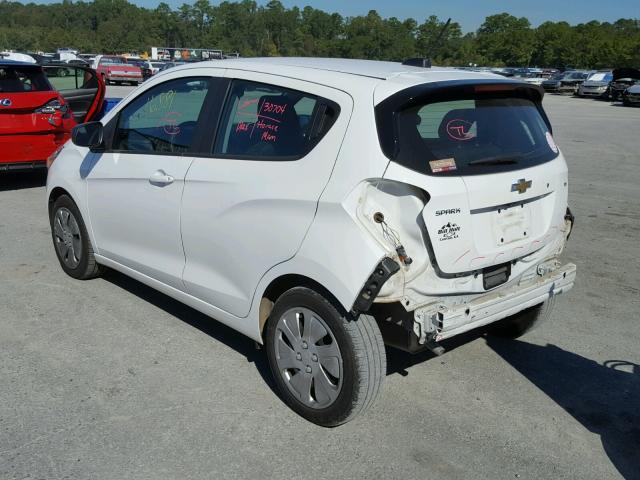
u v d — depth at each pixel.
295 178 3.24
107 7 177.75
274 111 3.50
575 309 5.20
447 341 4.51
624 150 14.54
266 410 3.54
